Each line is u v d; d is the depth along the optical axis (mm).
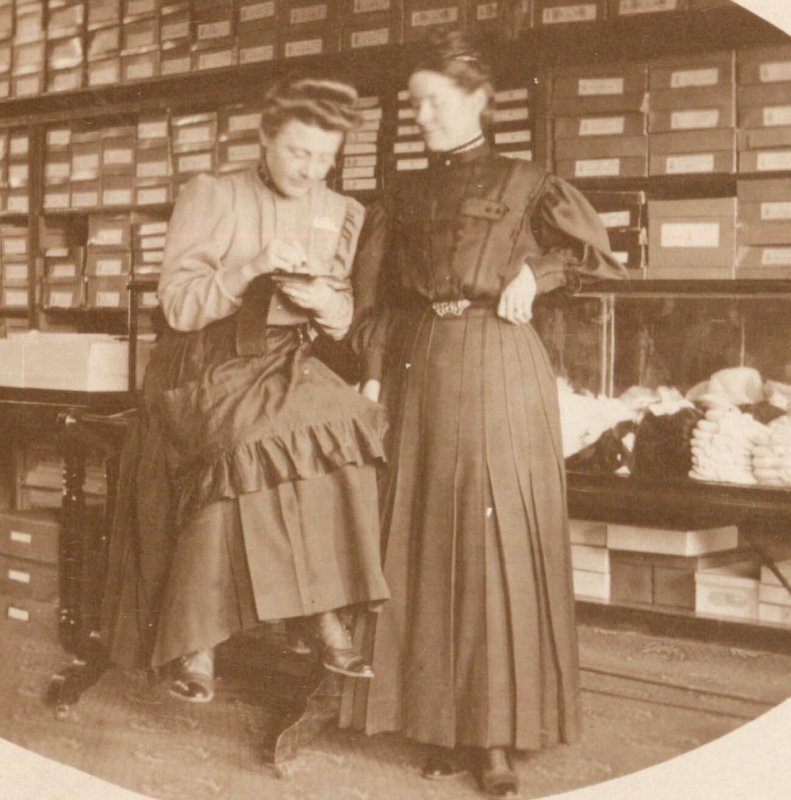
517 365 2148
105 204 3385
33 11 3461
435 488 2148
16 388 3045
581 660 2496
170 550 2154
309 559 2051
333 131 2193
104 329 3516
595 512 2670
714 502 2439
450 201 2184
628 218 2592
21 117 3555
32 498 3156
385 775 2154
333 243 2258
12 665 2686
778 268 2490
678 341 2801
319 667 2254
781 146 2490
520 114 2764
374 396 2242
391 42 2822
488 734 2088
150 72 3223
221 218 2207
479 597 2121
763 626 2453
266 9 3016
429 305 2197
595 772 2148
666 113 2600
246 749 2279
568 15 2602
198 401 2104
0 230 3635
